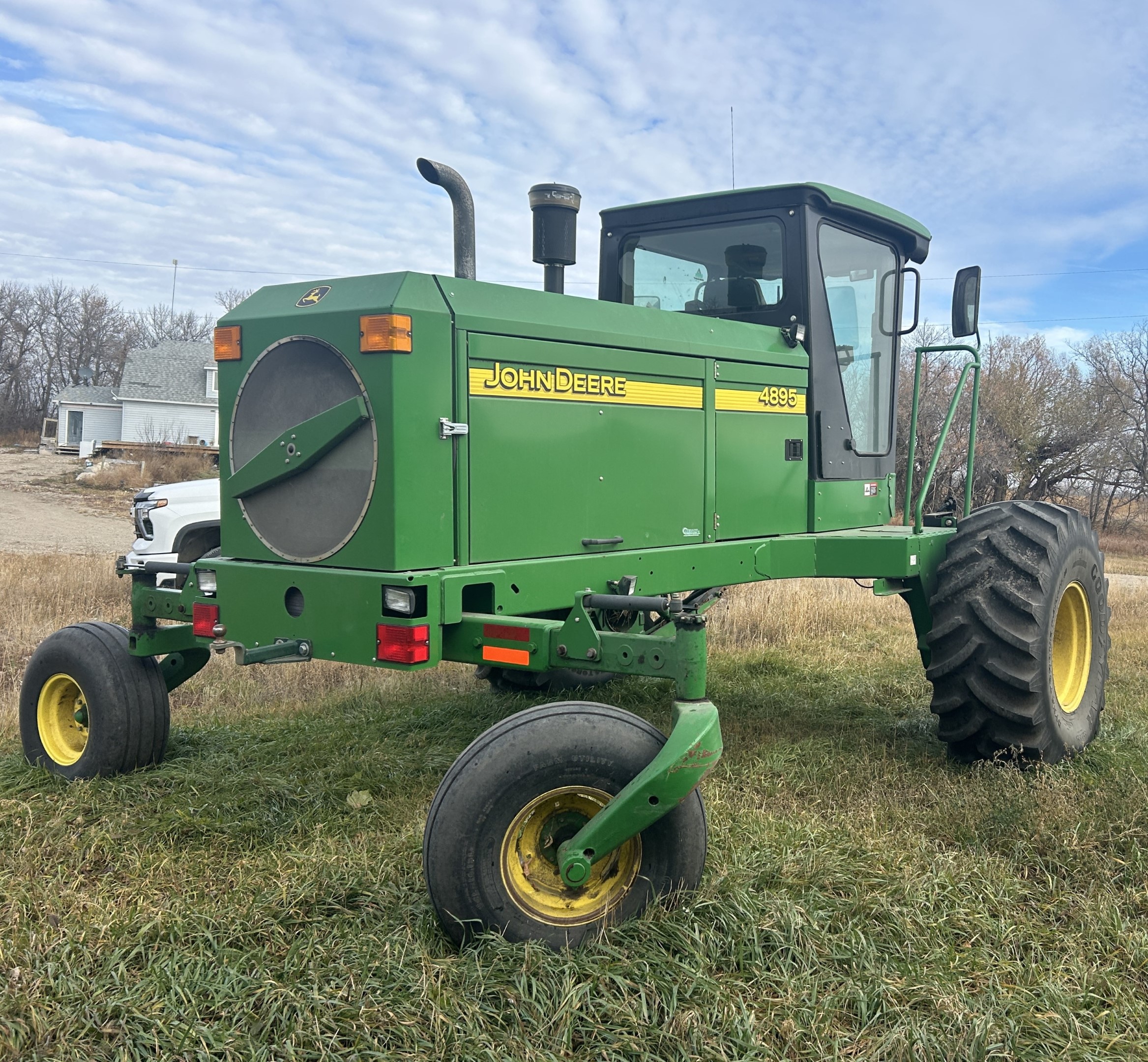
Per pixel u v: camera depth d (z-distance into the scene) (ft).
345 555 9.95
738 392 13.43
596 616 11.82
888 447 16.62
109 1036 6.92
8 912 8.72
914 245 16.37
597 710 8.50
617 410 11.81
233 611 10.74
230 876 9.55
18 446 151.84
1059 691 14.02
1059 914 8.99
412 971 7.55
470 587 10.39
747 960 7.82
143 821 10.92
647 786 8.07
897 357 16.63
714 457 13.11
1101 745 13.99
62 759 12.85
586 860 8.11
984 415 72.49
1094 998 7.50
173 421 135.13
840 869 9.48
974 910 8.84
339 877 9.12
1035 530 13.04
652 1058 6.65
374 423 9.62
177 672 13.67
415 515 9.70
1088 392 76.28
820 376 14.62
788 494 14.34
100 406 146.51
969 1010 7.23
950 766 13.38
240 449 10.76
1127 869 9.70
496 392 10.48
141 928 8.29
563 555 11.27
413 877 9.25
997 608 12.61
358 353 9.70
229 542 10.98
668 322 12.64
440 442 9.91
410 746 14.12
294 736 14.55
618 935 8.08
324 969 7.59
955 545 13.42
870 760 13.58
